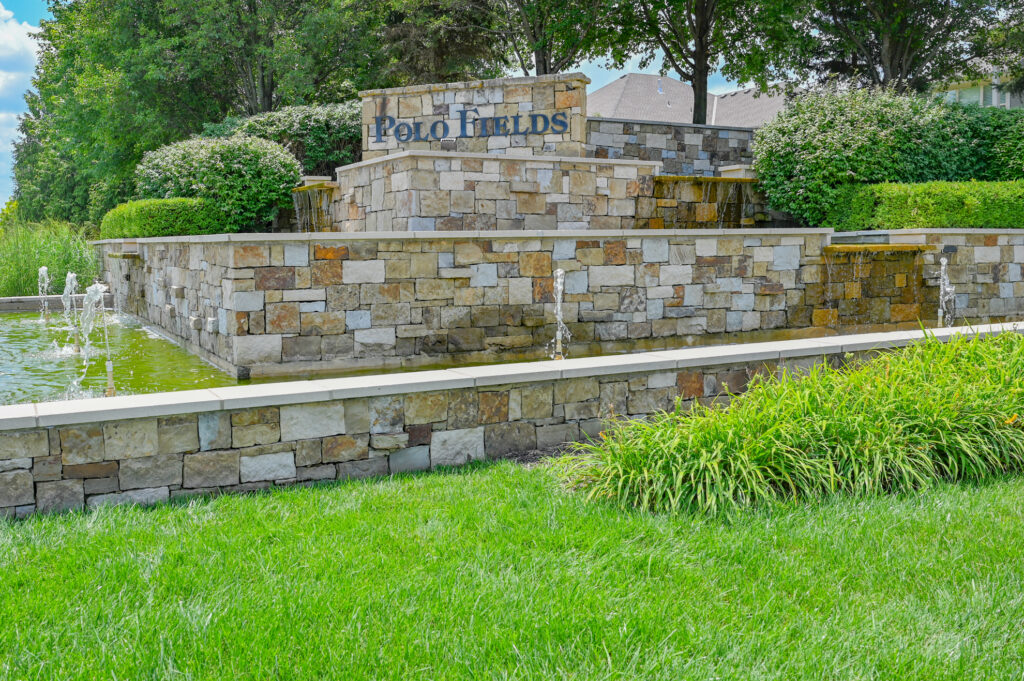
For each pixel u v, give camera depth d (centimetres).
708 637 265
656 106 2972
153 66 2242
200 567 312
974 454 436
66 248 1585
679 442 414
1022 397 486
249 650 250
